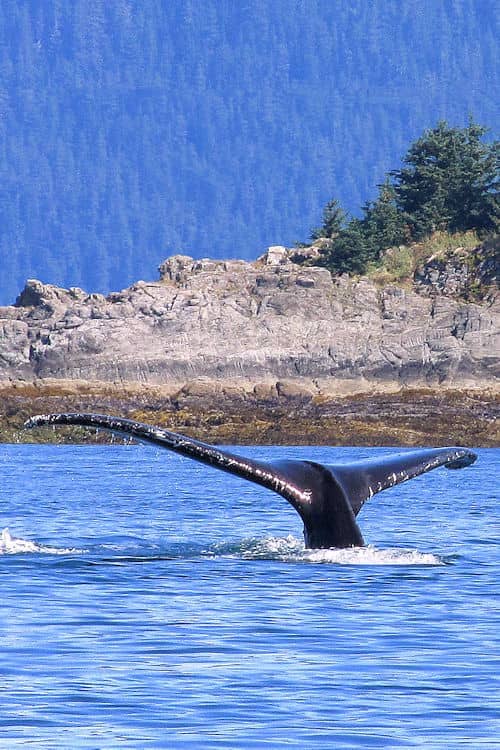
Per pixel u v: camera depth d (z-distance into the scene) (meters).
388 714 45.53
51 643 55.62
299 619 61.25
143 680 49.69
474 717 45.19
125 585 69.50
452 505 138.75
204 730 43.41
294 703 46.81
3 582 70.06
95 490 161.88
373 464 72.12
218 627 59.31
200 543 90.25
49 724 43.66
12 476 195.00
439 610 64.12
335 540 77.06
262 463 69.62
